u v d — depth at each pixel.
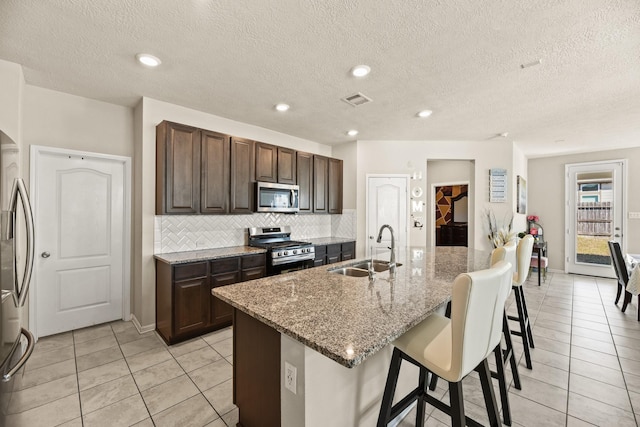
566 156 5.88
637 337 2.91
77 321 3.04
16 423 1.39
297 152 4.25
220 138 3.35
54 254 2.90
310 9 1.70
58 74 2.50
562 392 2.04
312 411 1.22
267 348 1.43
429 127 4.04
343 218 5.07
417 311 1.34
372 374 1.57
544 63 2.29
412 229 4.91
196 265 2.89
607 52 2.12
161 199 2.95
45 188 2.83
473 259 2.71
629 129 4.06
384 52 2.15
